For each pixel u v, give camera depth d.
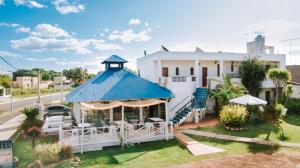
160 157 14.36
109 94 18.31
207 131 19.78
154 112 24.75
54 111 29.91
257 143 16.33
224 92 23.97
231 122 19.53
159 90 20.31
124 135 17.30
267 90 30.20
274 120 21.41
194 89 26.00
